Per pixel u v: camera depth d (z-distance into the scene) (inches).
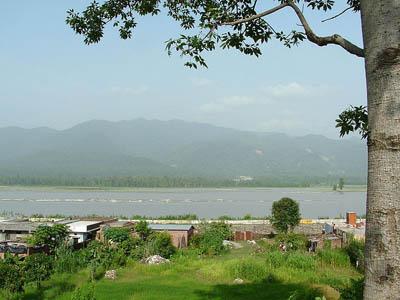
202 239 1616.6
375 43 129.6
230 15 247.4
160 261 1288.1
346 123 232.5
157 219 2411.4
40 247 1273.4
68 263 1125.1
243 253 1505.9
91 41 323.0
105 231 1481.3
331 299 679.7
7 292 855.7
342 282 853.2
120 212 3476.9
